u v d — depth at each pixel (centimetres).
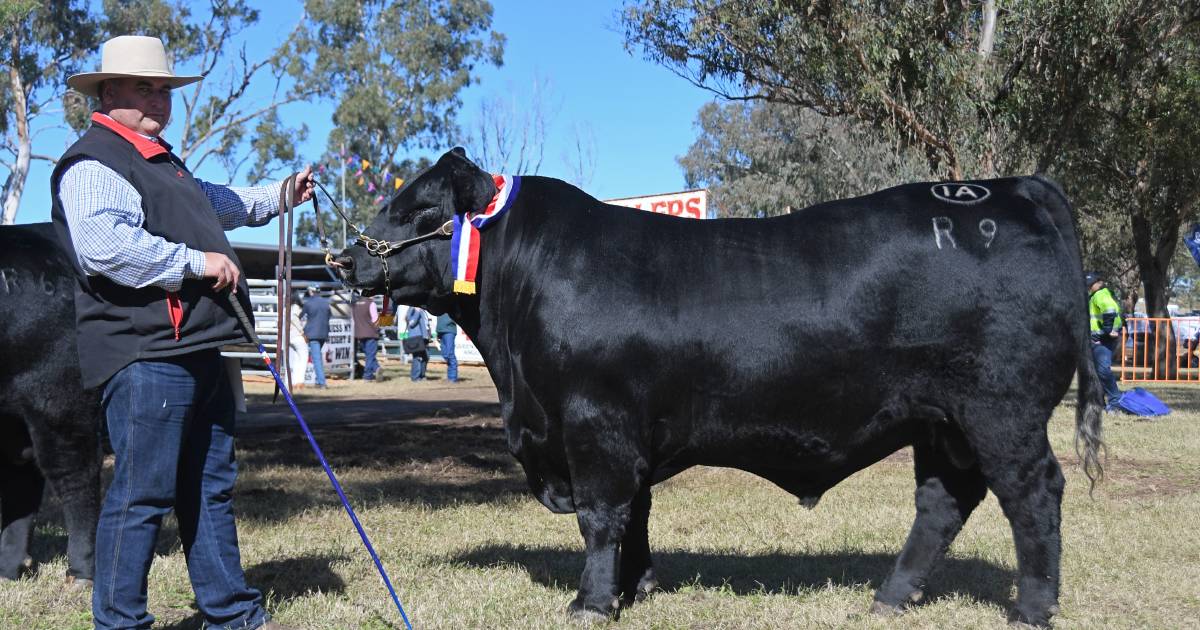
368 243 451
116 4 3553
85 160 361
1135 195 2552
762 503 756
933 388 422
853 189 2403
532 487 471
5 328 463
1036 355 411
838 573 542
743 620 448
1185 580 509
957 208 429
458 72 4188
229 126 3884
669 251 439
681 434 434
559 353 429
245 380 1952
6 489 509
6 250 475
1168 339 2225
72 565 488
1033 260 414
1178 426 1227
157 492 372
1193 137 2002
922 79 1295
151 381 367
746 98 1451
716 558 577
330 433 1156
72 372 473
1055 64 1333
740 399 424
